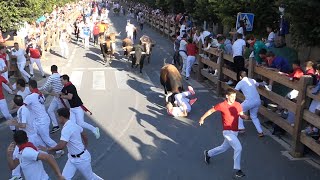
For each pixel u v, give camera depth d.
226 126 8.11
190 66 17.27
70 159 6.94
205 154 8.73
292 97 9.88
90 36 30.67
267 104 11.30
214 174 8.26
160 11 41.84
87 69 19.38
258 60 12.43
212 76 15.22
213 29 28.44
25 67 17.78
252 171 8.38
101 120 11.76
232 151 9.46
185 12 33.25
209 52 15.73
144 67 20.09
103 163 8.80
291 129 9.37
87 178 7.15
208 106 13.23
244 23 16.56
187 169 8.48
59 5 47.31
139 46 18.97
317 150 8.34
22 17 20.70
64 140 6.69
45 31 24.88
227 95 8.07
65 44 22.67
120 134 10.59
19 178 7.27
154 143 9.95
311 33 12.52
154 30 41.16
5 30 20.61
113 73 18.48
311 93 8.59
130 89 15.50
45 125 9.05
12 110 11.24
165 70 13.19
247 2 17.66
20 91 9.88
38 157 5.94
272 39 14.98
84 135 7.07
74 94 9.55
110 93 14.90
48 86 10.47
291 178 8.06
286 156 9.19
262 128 11.09
